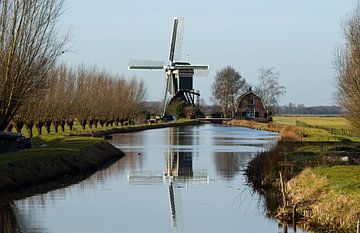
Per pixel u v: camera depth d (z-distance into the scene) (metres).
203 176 45.03
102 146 59.88
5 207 30.58
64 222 27.06
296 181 32.78
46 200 32.97
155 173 46.81
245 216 28.95
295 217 27.55
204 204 32.47
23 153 44.38
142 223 27.22
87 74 103.75
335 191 26.92
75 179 42.47
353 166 34.53
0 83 39.81
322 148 43.28
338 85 50.44
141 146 76.31
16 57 40.69
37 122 76.88
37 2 42.44
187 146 76.44
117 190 37.34
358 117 45.59
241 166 52.09
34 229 25.50
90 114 106.12
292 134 70.06
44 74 43.53
